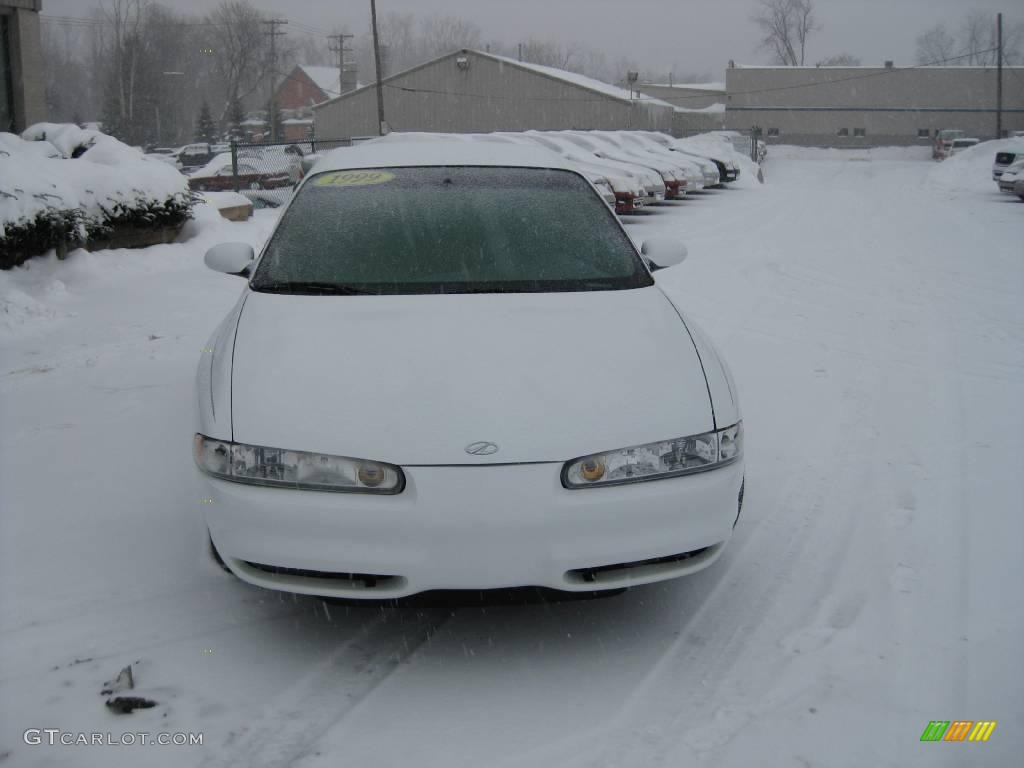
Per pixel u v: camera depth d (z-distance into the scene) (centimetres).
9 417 497
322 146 2514
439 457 259
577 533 261
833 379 591
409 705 260
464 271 347
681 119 5838
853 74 6134
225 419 274
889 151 5931
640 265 367
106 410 507
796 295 885
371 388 279
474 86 4647
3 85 1424
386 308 323
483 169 412
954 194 2398
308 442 263
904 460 446
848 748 240
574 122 4509
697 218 1784
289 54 8381
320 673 275
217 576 331
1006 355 652
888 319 773
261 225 1220
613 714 255
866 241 1347
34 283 820
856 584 326
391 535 257
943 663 277
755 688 267
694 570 280
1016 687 265
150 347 647
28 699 258
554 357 294
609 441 266
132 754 236
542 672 277
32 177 855
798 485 416
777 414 520
